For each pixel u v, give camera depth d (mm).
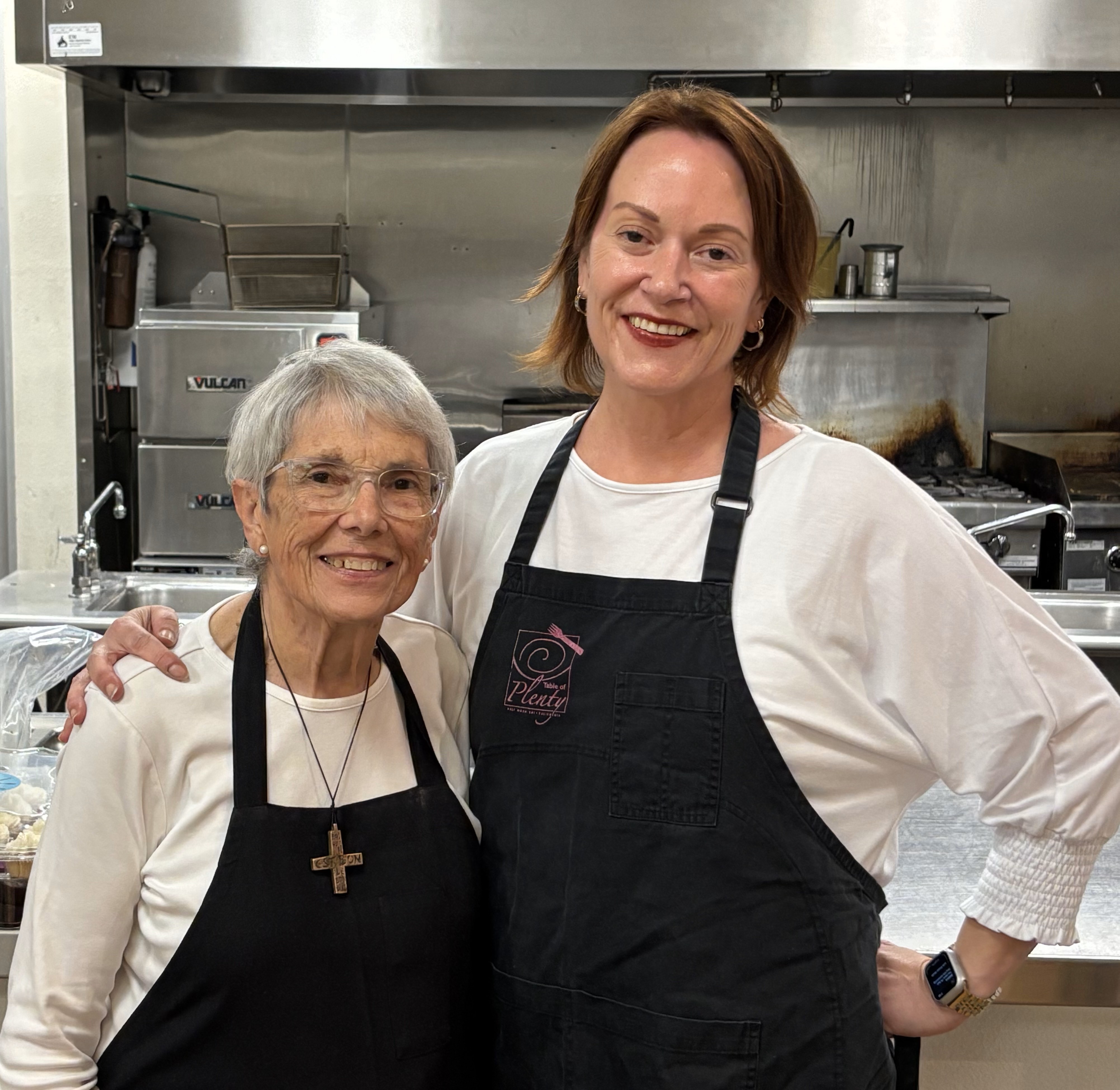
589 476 1305
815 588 1196
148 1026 1149
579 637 1248
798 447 1268
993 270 4320
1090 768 1201
